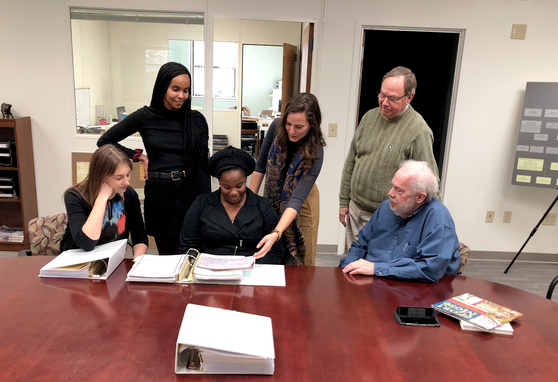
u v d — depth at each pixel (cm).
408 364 112
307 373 106
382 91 213
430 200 171
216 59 829
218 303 139
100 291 144
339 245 385
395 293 153
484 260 387
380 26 345
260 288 152
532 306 148
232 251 185
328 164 369
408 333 127
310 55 352
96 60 346
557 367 113
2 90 342
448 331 129
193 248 181
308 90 360
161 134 206
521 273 357
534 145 347
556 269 369
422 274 161
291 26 696
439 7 341
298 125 184
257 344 110
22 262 167
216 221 183
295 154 197
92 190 173
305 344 118
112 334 119
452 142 364
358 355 114
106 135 204
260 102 951
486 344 123
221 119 714
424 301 147
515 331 131
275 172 205
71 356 108
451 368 111
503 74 352
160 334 120
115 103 356
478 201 375
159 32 344
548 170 346
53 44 337
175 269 158
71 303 135
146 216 218
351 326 129
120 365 106
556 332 131
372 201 232
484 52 348
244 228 183
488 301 146
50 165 358
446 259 162
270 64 930
